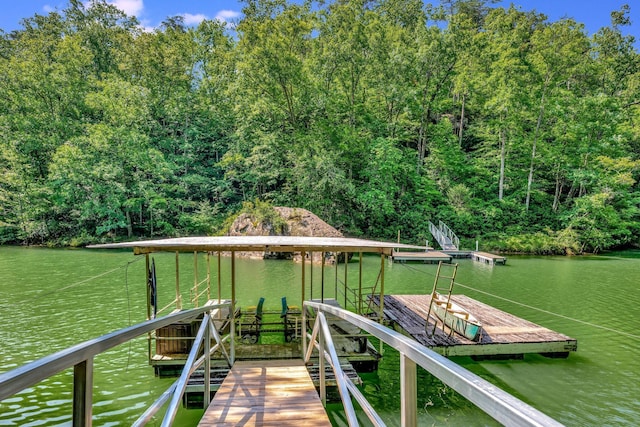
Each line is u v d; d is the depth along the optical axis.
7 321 9.05
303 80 26.48
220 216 27.17
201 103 30.50
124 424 4.91
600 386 6.16
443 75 28.92
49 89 27.17
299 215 20.81
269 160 26.02
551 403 5.65
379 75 28.27
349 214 26.23
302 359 5.87
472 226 26.78
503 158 28.03
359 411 5.28
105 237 25.28
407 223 26.73
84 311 9.93
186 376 2.97
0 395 0.96
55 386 5.86
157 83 30.89
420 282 14.52
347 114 29.23
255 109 26.08
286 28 27.31
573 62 26.52
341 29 28.09
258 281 14.31
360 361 6.40
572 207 27.34
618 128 27.02
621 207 26.47
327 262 18.56
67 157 24.27
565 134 28.09
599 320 9.77
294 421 3.52
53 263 17.64
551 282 14.63
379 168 26.27
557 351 6.99
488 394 0.91
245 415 3.65
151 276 6.46
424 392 5.88
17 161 25.27
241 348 6.69
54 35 34.84
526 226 26.70
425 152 32.50
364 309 9.85
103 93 27.33
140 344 7.79
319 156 25.05
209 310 4.81
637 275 16.16
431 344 6.74
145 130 29.25
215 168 30.00
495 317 8.70
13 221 25.27
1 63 28.73
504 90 27.11
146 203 26.64
